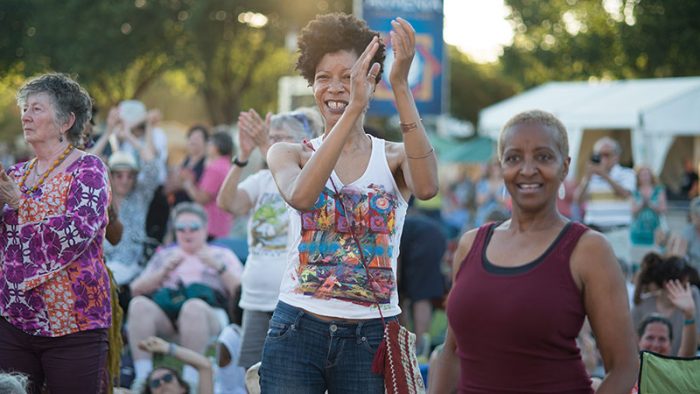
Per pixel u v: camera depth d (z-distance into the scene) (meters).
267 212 6.04
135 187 9.12
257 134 5.89
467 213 22.61
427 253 9.03
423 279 9.03
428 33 16.34
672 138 18.62
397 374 3.79
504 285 3.53
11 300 4.70
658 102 18.52
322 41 3.98
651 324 6.22
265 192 6.09
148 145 9.61
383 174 3.90
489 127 22.39
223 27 32.38
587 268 3.49
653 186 12.01
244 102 38.38
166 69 33.34
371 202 3.87
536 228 3.64
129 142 9.88
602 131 20.53
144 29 31.28
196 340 7.69
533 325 3.46
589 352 7.00
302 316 3.82
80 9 30.53
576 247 3.53
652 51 31.22
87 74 30.78
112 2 30.39
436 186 3.81
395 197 3.92
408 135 3.75
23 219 4.70
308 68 4.06
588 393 3.55
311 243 3.86
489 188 18.86
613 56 33.75
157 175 9.33
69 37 30.53
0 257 4.77
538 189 3.63
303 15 31.83
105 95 33.09
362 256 3.82
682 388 4.77
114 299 5.14
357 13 15.85
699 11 30.59
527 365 3.48
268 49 34.22
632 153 20.08
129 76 35.66
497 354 3.51
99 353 4.80
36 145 4.77
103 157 8.66
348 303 3.81
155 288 8.05
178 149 26.77
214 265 8.12
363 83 3.61
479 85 50.75
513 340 3.48
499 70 44.00
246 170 7.27
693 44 30.56
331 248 3.85
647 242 11.84
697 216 10.75
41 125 4.73
